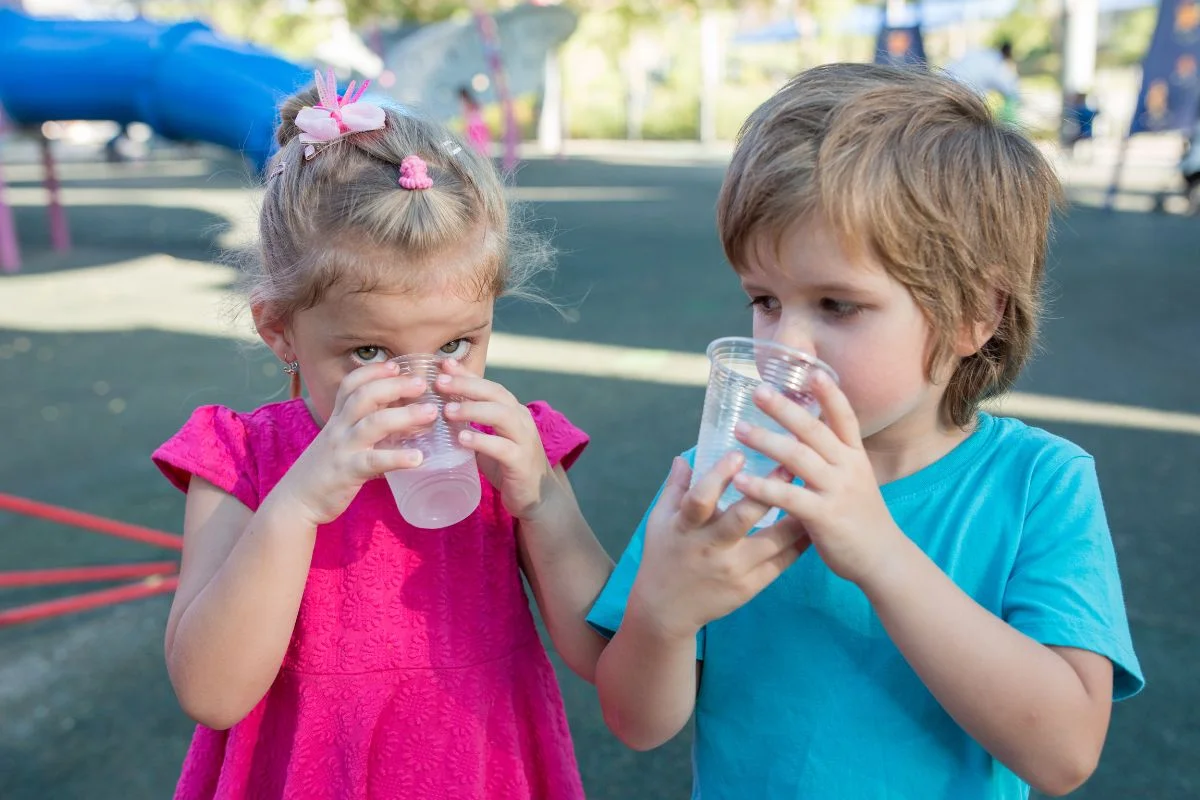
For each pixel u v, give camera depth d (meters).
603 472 4.56
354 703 1.49
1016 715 1.16
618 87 31.88
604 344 7.09
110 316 8.38
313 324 1.40
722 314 8.05
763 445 1.10
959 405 1.35
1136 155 22.33
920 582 1.14
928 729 1.31
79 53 10.37
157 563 3.90
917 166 1.17
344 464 1.31
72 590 3.69
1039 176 1.29
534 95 28.25
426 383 1.33
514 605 1.60
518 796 1.53
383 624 1.51
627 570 1.48
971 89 1.30
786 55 31.16
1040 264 1.33
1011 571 1.31
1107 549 1.29
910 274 1.16
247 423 1.62
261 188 1.60
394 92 16.73
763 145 1.19
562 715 1.64
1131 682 1.27
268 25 27.03
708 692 1.43
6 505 3.05
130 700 3.00
